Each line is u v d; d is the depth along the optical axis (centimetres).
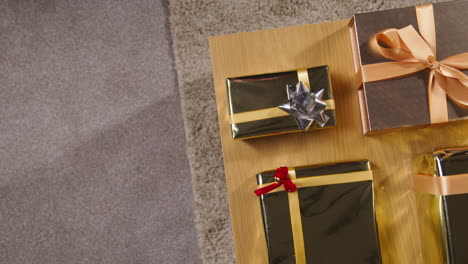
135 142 125
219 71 89
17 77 129
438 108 79
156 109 125
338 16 123
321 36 89
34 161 127
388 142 87
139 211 124
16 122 129
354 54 85
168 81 125
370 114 80
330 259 80
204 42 125
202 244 121
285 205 81
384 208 86
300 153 88
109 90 127
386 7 122
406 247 85
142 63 127
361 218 81
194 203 122
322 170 82
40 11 129
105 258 124
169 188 123
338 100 88
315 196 81
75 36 129
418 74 80
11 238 126
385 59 80
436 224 77
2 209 127
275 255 81
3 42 129
